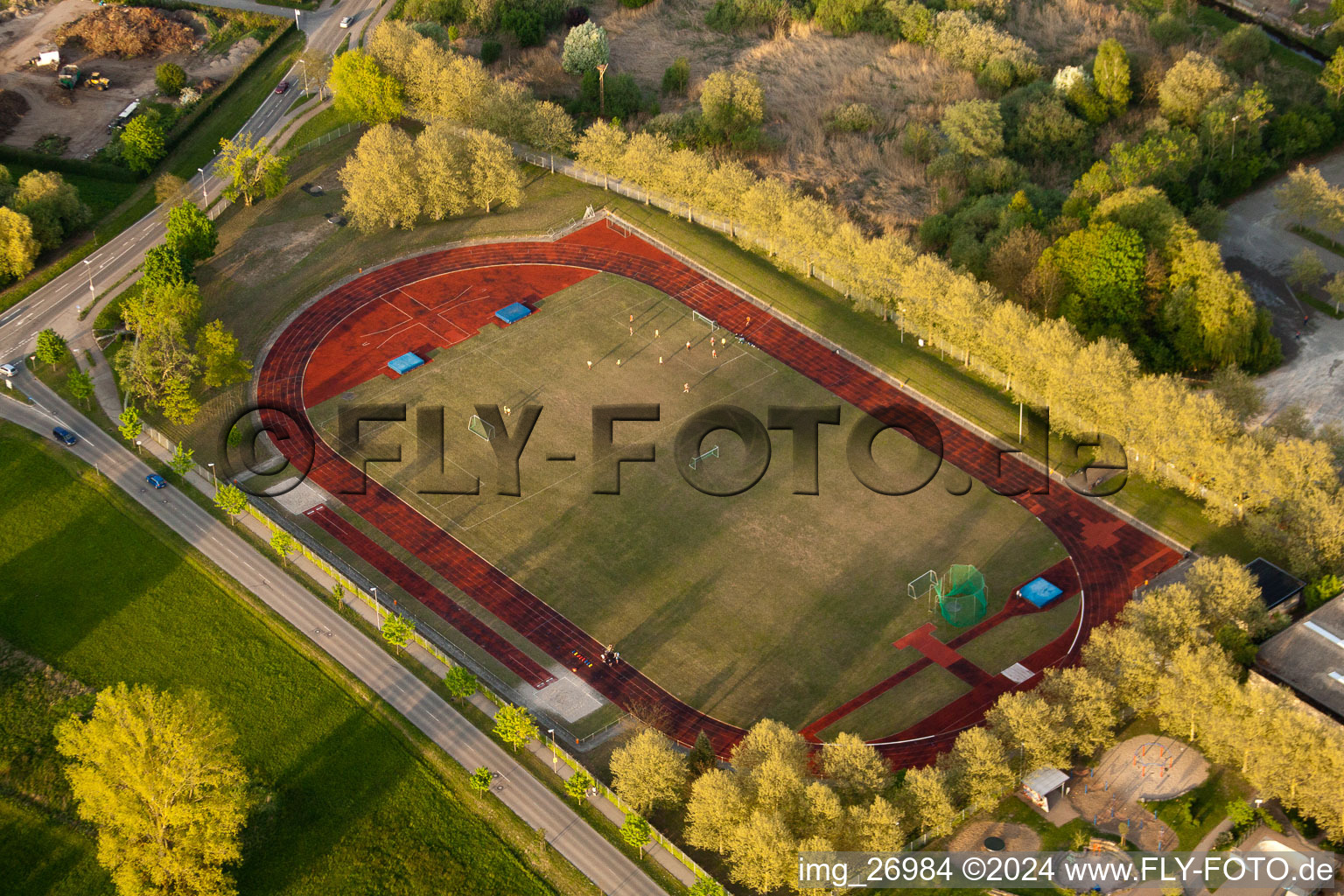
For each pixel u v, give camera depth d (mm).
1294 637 157250
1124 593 175500
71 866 143500
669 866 143125
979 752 142250
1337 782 136500
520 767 153750
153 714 138625
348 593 175875
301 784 151375
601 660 167500
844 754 143500
